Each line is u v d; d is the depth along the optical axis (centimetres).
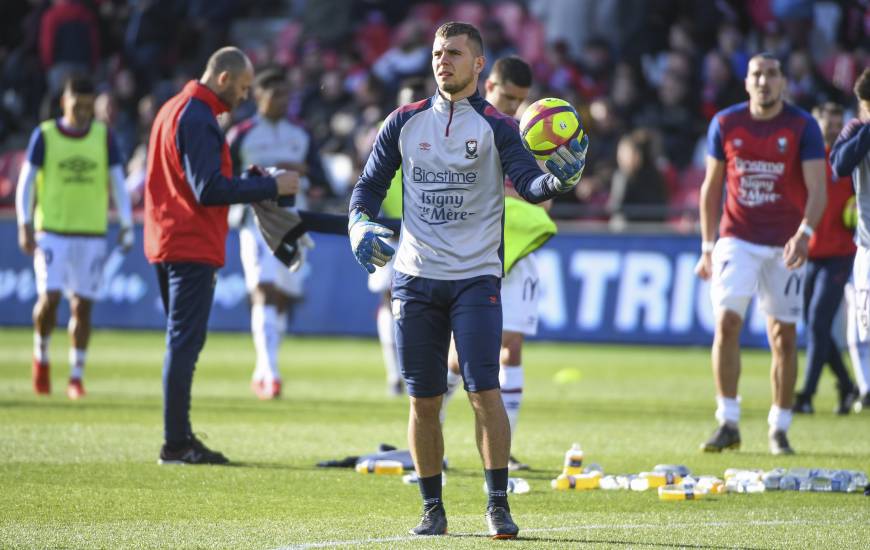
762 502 2444
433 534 2083
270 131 4466
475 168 2067
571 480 2595
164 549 1939
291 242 3003
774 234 3095
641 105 7200
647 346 6253
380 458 2816
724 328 3133
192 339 2858
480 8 8188
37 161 4253
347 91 7738
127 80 8319
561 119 2081
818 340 3991
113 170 4428
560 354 6278
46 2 8569
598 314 6316
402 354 2094
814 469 2656
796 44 7175
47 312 4256
